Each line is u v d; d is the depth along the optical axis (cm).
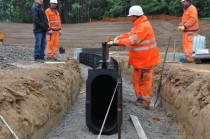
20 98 609
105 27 3359
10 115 547
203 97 730
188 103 797
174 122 863
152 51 910
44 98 705
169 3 3681
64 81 916
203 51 1169
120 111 618
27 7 4656
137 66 921
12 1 4847
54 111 756
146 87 938
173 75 1001
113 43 877
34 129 614
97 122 773
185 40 1236
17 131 536
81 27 3484
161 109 984
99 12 4428
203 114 679
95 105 848
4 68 923
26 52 1580
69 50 2566
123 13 4138
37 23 1102
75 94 1080
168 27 3044
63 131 738
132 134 727
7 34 3184
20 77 721
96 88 852
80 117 846
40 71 859
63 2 4375
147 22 898
